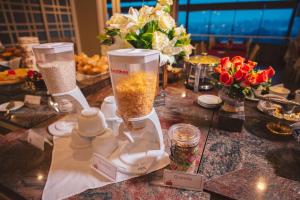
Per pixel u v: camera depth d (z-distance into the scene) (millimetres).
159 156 694
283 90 1207
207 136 845
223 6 5871
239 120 848
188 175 560
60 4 3375
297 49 3643
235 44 4277
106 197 549
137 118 631
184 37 910
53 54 760
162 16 782
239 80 818
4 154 724
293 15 5078
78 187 579
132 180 608
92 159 642
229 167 661
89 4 3031
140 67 569
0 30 2838
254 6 5531
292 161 694
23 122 969
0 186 590
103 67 1600
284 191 565
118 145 735
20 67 1874
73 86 857
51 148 761
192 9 6184
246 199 540
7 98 1283
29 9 3094
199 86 1365
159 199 543
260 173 635
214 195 568
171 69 1529
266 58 5309
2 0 2773
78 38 3387
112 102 814
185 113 1057
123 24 771
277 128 892
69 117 961
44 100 1199
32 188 575
